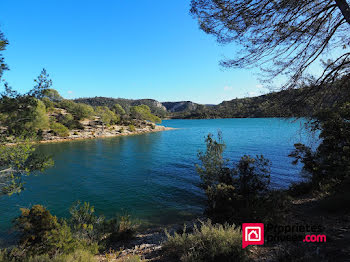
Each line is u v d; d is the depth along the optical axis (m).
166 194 14.82
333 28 5.17
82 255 5.50
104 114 85.00
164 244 6.18
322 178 9.84
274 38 5.46
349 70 5.24
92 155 33.84
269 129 70.62
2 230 9.54
